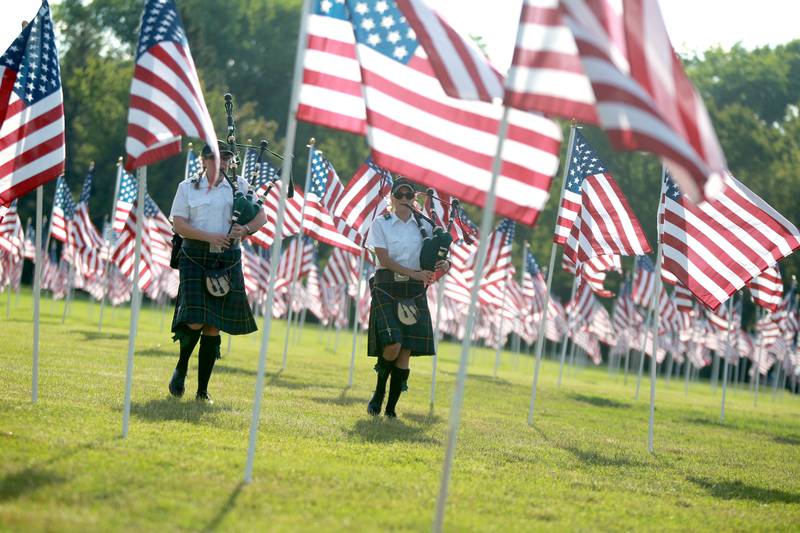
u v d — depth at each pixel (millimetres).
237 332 31578
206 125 23500
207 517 17125
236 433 26062
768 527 22234
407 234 34312
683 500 24766
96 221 193000
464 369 18531
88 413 26500
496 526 19062
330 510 18672
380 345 34125
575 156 40938
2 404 26594
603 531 19844
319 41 25156
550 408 48625
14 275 113062
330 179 50281
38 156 27438
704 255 35031
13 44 27359
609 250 41406
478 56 21734
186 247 31125
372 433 29406
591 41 17547
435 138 22625
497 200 22188
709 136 18547
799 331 105250
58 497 17406
